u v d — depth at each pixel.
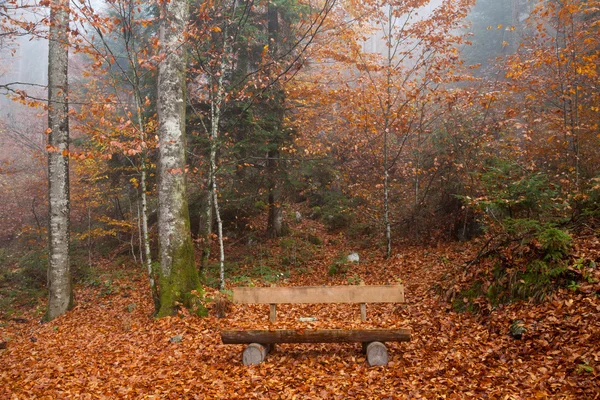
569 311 5.66
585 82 11.45
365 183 16.78
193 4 12.91
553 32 19.31
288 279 12.88
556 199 8.22
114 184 17.00
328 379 5.23
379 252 14.03
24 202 23.89
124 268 16.67
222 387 5.27
